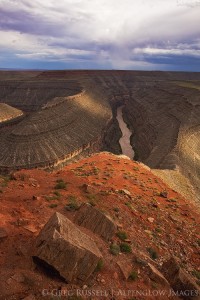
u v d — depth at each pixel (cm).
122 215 2031
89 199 2092
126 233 1797
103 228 1644
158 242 1877
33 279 1156
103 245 1530
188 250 1920
